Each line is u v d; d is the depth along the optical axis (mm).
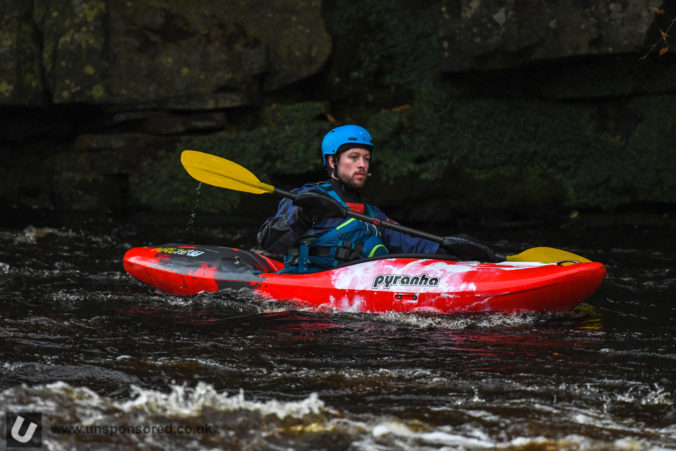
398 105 35000
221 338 11625
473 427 7703
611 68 31141
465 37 31344
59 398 8062
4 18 34031
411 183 32594
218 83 34062
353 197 15516
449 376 9617
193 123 34500
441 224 32375
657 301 15398
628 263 20953
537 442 7309
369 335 12016
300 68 34562
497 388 9102
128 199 34719
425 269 14078
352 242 15125
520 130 32844
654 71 30828
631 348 11312
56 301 14398
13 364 9766
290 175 33875
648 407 8445
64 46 34188
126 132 35562
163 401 8133
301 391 8898
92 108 35500
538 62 30859
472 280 13602
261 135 33531
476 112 33125
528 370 9961
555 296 13383
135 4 34094
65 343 11031
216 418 7695
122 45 34312
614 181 31953
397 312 13773
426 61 34594
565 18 29641
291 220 14406
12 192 35625
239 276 15391
